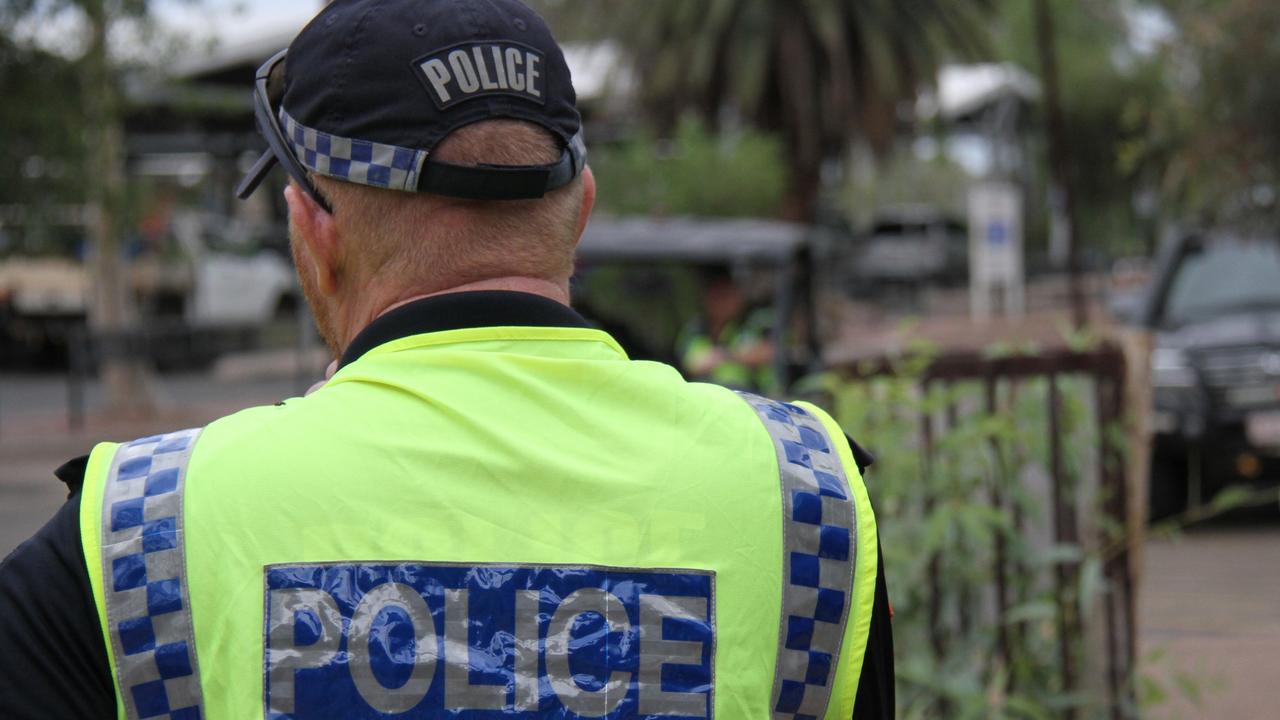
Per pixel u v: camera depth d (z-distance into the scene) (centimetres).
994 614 356
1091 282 2452
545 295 128
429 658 111
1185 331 845
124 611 111
